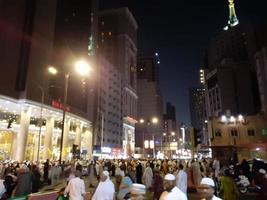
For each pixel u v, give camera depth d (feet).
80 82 260.83
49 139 191.11
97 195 24.59
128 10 563.89
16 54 167.73
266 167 61.16
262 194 31.19
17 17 174.29
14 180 46.96
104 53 541.75
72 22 268.41
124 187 30.48
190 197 53.01
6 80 156.25
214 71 468.34
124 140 453.58
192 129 52.29
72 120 231.71
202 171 68.44
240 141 181.98
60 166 87.71
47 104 176.45
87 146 272.92
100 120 328.70
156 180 37.86
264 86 304.91
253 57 434.71
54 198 33.50
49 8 200.95
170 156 319.47
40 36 185.26
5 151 183.52
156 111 653.30
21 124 161.79
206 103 501.15
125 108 489.67
